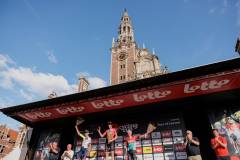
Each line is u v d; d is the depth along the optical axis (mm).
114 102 9727
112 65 65875
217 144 7570
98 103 9836
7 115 11172
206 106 9227
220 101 9094
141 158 8742
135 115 10273
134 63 59375
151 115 9938
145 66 57750
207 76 7719
